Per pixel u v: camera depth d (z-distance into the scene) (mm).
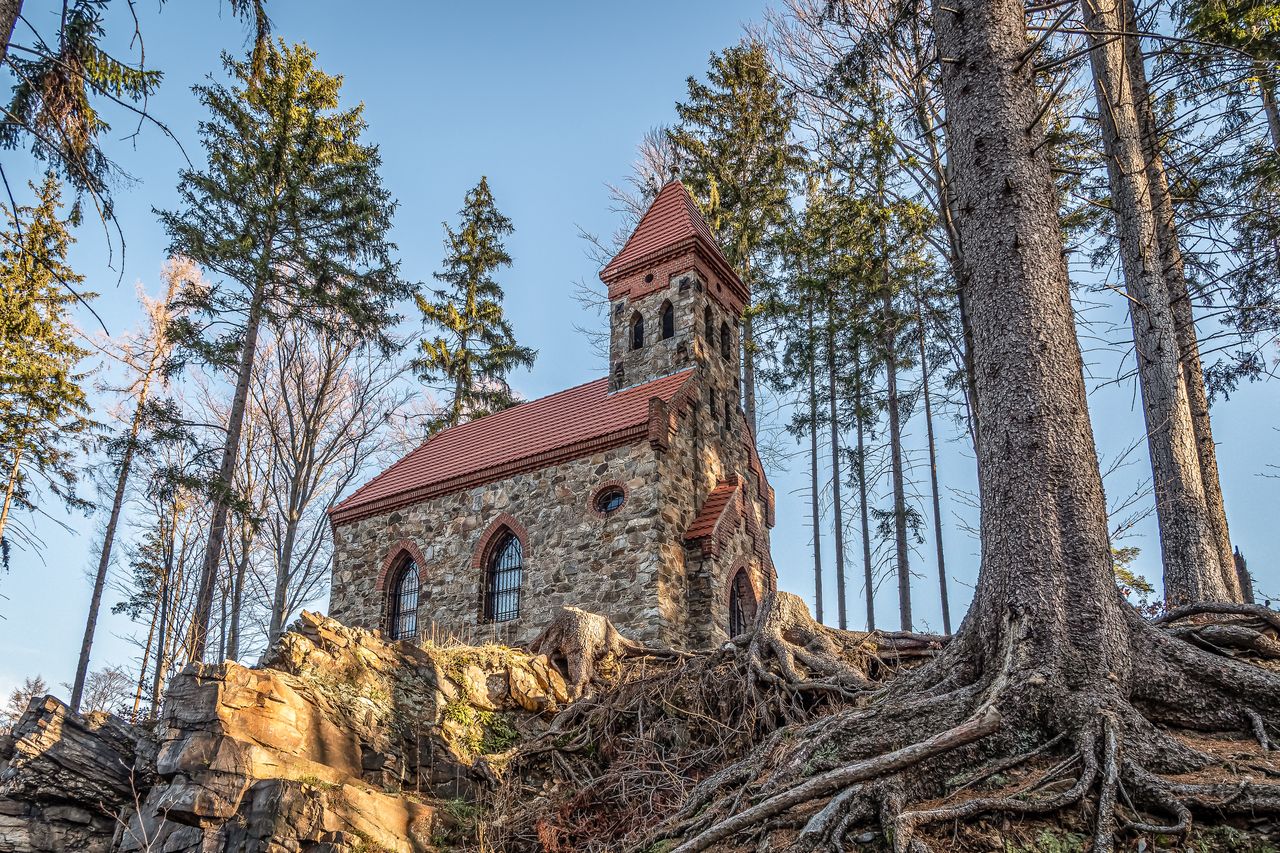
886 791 6230
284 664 10211
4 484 26156
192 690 9258
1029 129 8156
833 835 6039
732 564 20422
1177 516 11570
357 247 25109
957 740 6469
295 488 28594
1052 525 7199
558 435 22000
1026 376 7590
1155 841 5609
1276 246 15188
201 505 30375
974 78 8469
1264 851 5398
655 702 11070
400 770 10203
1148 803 5891
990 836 5859
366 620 22797
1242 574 24312
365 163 26078
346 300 24047
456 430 27078
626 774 9859
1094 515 7270
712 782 8258
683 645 18641
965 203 8359
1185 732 6828
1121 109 13227
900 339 25578
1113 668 6797
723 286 24578
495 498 21859
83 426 28359
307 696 9906
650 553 18797
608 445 20281
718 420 22656
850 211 22344
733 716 10461
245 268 23234
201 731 8945
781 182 31000
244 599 35500
